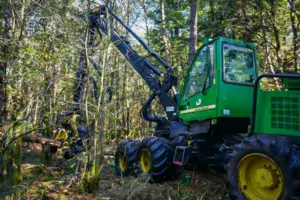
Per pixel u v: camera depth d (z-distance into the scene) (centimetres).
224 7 1012
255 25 966
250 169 364
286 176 313
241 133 472
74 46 570
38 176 487
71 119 616
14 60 424
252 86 471
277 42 926
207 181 495
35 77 481
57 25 601
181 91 552
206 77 478
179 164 472
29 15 576
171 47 1463
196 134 498
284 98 356
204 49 497
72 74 593
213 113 456
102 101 484
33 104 530
